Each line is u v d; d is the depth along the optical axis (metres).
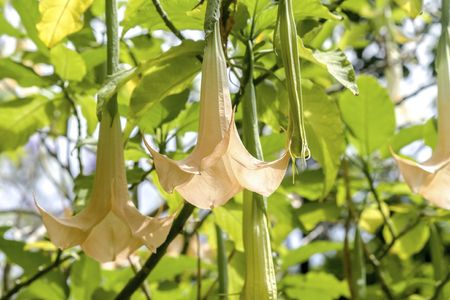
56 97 1.65
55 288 1.71
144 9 1.33
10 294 1.59
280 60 1.13
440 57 1.19
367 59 2.78
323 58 1.20
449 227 2.40
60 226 1.08
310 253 1.84
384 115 1.73
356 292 1.65
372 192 1.80
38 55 1.68
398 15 2.44
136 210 1.11
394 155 1.10
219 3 1.11
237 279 1.66
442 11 1.21
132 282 1.38
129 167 1.48
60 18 1.29
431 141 1.69
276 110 1.39
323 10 1.27
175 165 1.01
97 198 1.12
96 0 1.75
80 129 1.60
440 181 1.11
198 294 1.59
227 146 1.01
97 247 1.09
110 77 1.16
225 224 1.50
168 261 1.70
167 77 1.24
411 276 2.12
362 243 1.80
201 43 1.20
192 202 1.03
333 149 1.36
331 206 1.83
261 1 1.30
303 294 1.86
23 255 1.67
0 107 1.63
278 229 1.81
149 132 1.48
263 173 1.02
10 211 1.97
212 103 1.07
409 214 1.90
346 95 1.72
